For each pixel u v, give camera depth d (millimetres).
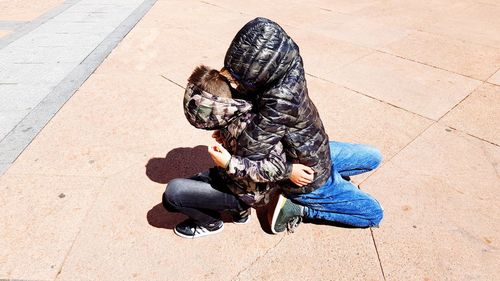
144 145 3430
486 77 4555
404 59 5043
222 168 2254
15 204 2789
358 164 2762
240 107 1960
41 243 2498
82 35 5980
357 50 5320
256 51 1808
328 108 3965
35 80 4570
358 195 2424
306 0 7594
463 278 2242
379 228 2580
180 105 4059
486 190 2865
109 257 2412
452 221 2613
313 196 2404
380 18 6551
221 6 7293
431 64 4895
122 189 2934
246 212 2586
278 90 1892
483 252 2393
